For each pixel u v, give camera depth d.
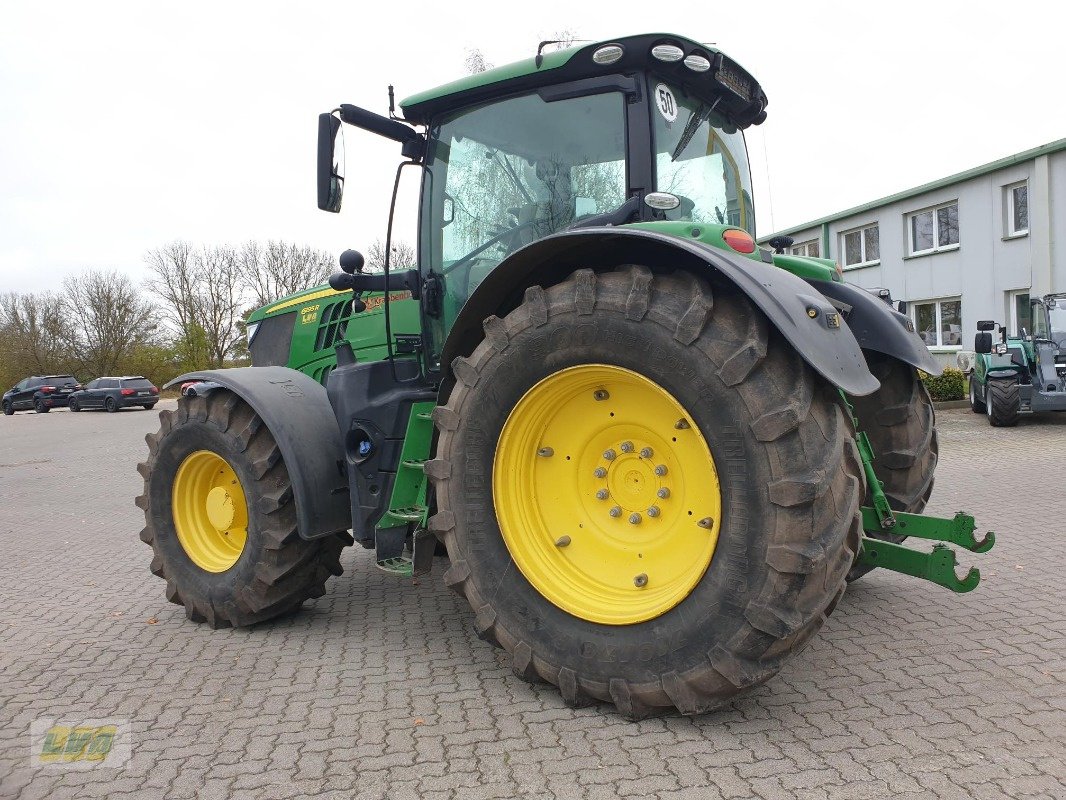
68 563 5.96
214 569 4.16
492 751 2.63
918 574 3.07
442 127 3.83
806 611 2.50
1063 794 2.26
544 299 2.97
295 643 3.86
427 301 3.88
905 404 4.04
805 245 24.66
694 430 2.67
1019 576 4.50
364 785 2.46
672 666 2.66
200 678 3.42
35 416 31.70
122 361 50.69
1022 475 7.94
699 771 2.45
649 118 3.31
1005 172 17.70
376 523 3.69
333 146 3.62
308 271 51.88
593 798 2.32
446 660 3.55
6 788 2.52
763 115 4.07
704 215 3.72
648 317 2.73
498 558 3.07
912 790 2.30
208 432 4.05
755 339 2.57
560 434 3.13
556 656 2.91
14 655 3.79
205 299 51.75
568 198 3.49
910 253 20.73
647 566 2.94
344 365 3.98
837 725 2.74
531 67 3.44
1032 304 12.98
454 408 3.16
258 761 2.63
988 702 2.90
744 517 2.55
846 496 2.59
